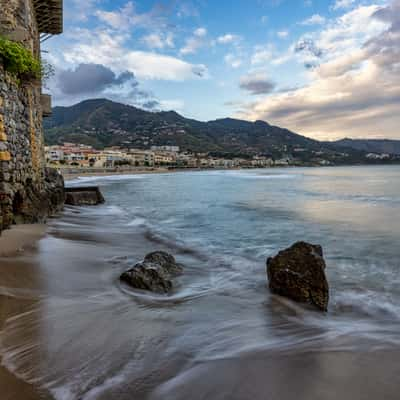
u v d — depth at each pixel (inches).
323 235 468.4
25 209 430.9
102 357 132.1
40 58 743.1
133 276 225.1
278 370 131.0
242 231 501.7
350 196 1064.8
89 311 175.0
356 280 270.4
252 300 215.2
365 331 173.3
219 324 175.0
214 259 337.1
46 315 164.6
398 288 249.8
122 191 1416.1
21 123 434.3
